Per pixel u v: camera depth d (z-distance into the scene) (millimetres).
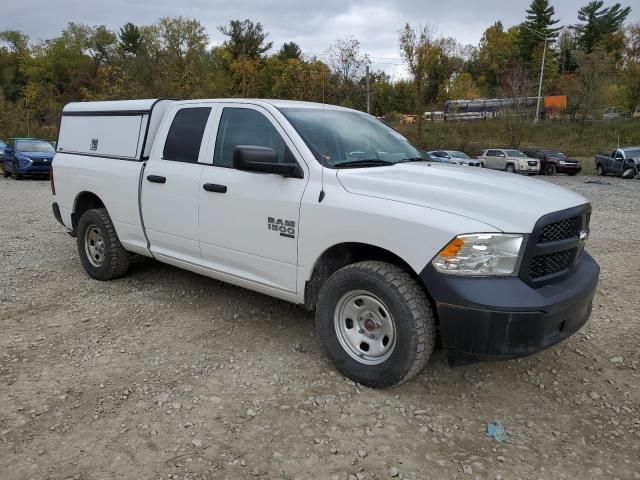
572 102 50062
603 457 2943
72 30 73625
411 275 3471
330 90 31125
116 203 5410
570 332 3480
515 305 3055
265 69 44062
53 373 3787
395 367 3395
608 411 3404
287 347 4227
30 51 75875
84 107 6047
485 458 2922
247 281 4316
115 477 2730
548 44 71562
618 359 4090
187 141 4773
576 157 40719
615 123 49250
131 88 39281
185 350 4176
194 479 2719
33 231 8883
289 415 3287
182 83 38312
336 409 3355
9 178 20656
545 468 2846
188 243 4738
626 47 57656
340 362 3689
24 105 56250
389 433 3125
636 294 5629
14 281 5871
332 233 3627
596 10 81812
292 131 4027
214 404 3404
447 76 60750
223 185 4312
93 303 5199
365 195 3549
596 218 11180
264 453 2930
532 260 3234
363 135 4488
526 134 46531
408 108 56688
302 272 3877
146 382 3670
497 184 3631
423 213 3281
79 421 3209
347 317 3697
